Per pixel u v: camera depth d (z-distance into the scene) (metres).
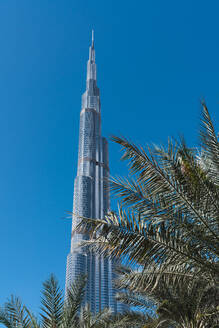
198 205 8.20
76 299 12.80
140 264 8.60
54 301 12.31
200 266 8.10
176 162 8.63
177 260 8.12
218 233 8.15
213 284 8.38
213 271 8.04
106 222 8.45
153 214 8.37
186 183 8.35
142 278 8.78
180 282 8.64
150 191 8.52
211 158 8.88
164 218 8.26
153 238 8.27
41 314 12.02
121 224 8.39
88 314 12.53
